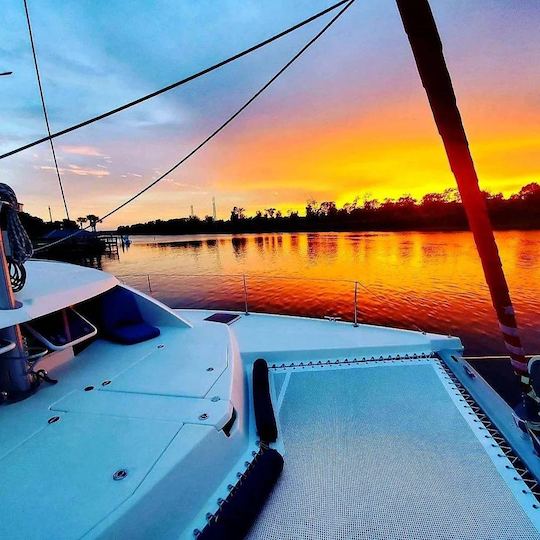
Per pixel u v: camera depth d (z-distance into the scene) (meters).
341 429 2.43
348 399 2.83
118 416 2.01
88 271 3.43
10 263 2.31
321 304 15.81
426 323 12.22
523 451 2.09
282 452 2.21
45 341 2.45
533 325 11.37
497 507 1.75
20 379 2.25
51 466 1.62
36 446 1.76
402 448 2.21
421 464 2.06
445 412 2.59
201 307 16.27
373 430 2.41
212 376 2.48
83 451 1.71
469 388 2.88
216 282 22.81
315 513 1.74
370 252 37.72
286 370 3.42
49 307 2.40
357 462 2.10
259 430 2.31
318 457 2.15
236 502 1.70
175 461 1.64
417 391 2.91
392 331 4.28
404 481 1.94
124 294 3.46
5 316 2.12
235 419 2.18
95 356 2.88
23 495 1.45
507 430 2.29
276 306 15.84
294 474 2.01
